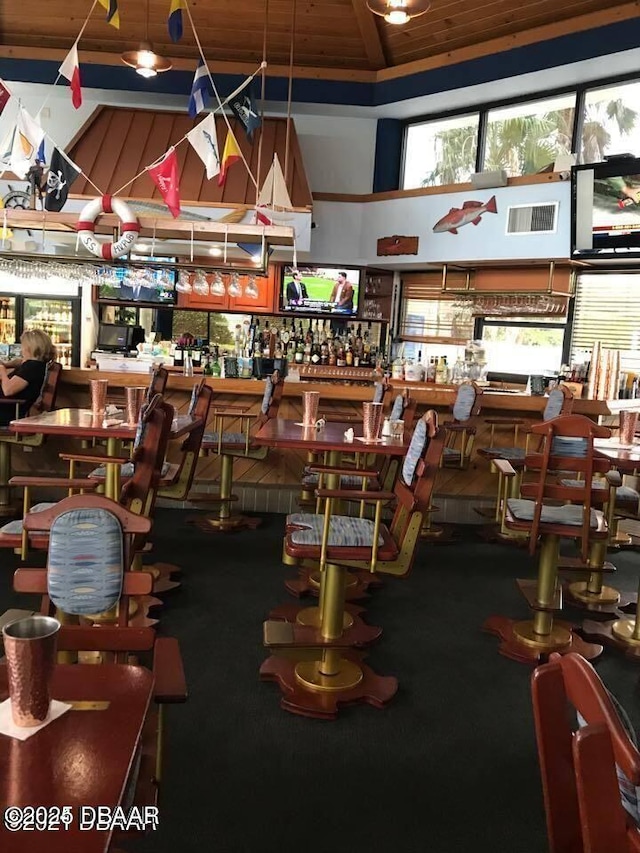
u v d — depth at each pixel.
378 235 7.89
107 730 1.02
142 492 2.81
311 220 7.28
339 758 2.29
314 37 7.61
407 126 8.40
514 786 2.19
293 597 3.69
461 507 5.55
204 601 3.58
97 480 3.26
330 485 3.93
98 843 0.79
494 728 2.53
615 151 6.79
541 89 7.20
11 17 7.71
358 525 2.90
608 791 0.88
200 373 5.99
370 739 2.42
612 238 6.14
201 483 5.56
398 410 4.45
